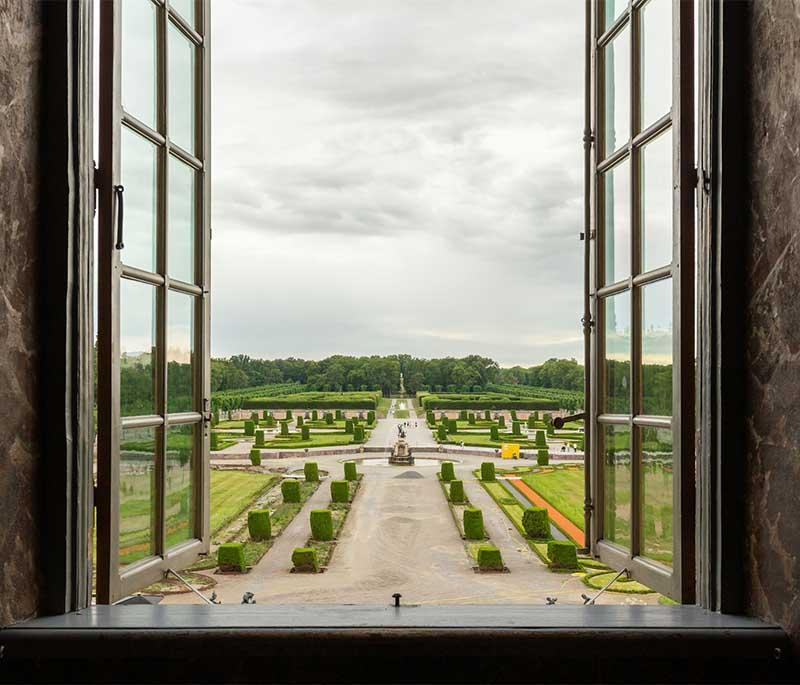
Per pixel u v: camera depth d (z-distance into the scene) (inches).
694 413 101.6
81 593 97.5
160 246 114.9
